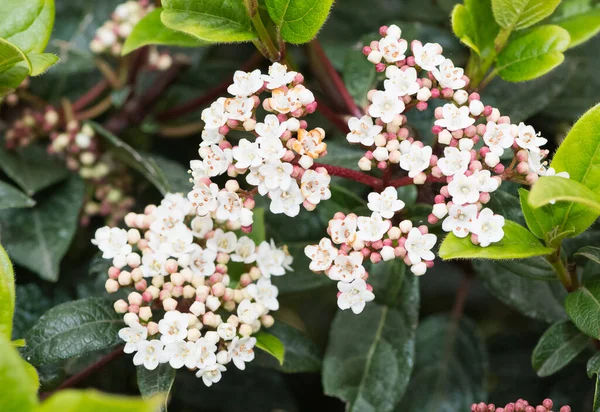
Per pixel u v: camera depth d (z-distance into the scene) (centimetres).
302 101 40
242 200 41
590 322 41
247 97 41
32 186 49
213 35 41
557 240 41
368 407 45
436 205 39
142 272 42
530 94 49
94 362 46
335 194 45
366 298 40
